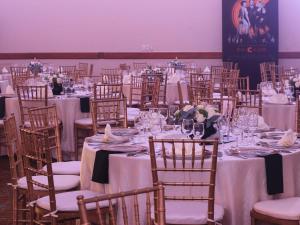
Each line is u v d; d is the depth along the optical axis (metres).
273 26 13.52
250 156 3.80
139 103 9.30
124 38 14.78
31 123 5.14
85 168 4.27
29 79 9.75
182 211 3.59
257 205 3.71
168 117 4.96
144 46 14.70
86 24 14.88
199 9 14.41
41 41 15.04
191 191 3.79
